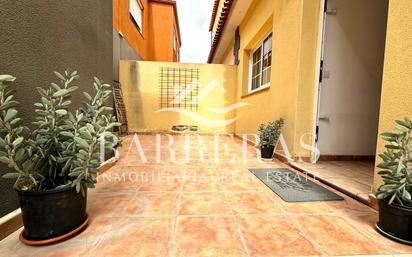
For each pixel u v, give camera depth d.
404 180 1.04
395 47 1.24
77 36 1.74
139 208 1.36
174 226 1.16
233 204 1.45
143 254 0.93
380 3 2.56
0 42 1.01
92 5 2.00
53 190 0.97
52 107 1.06
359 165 2.45
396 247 1.00
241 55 5.28
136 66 5.57
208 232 1.10
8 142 0.87
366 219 1.27
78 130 1.04
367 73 2.61
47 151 1.05
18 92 1.13
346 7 2.51
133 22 6.53
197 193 1.63
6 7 1.03
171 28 9.08
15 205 1.11
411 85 1.16
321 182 1.93
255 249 0.97
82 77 1.83
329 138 2.63
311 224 1.21
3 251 0.93
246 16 4.84
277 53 3.10
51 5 1.39
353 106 2.63
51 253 0.92
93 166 1.08
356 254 0.95
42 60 1.31
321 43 2.47
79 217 1.09
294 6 2.62
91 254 0.92
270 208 1.40
